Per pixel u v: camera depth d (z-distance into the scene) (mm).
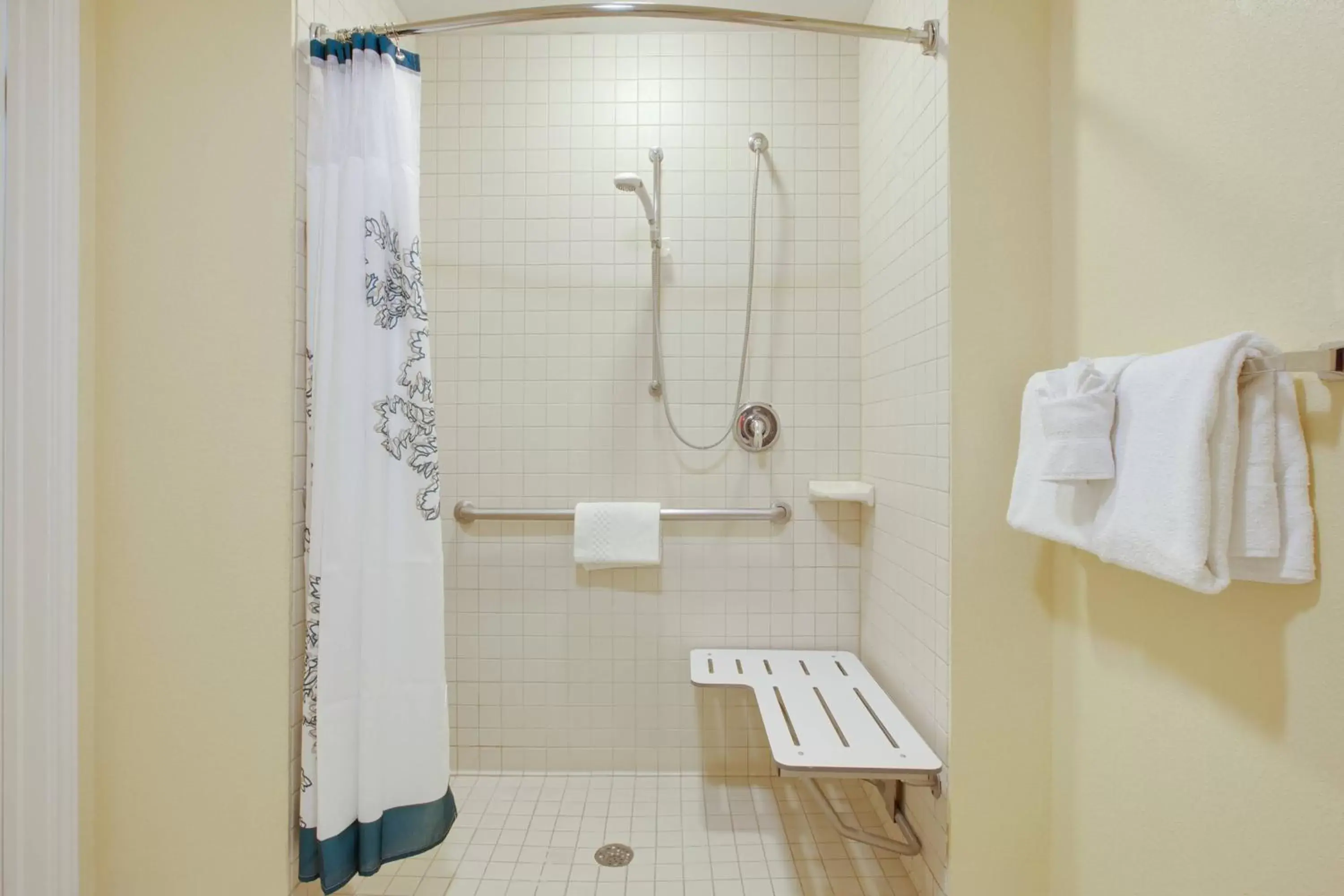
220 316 1137
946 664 1164
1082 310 1044
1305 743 676
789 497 1730
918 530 1304
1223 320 771
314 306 1157
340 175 1172
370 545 1173
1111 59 968
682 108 1712
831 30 1178
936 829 1197
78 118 1093
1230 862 761
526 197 1718
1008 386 1139
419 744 1220
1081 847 1043
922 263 1274
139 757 1138
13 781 1051
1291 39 683
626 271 1722
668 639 1739
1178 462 710
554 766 1746
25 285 1057
